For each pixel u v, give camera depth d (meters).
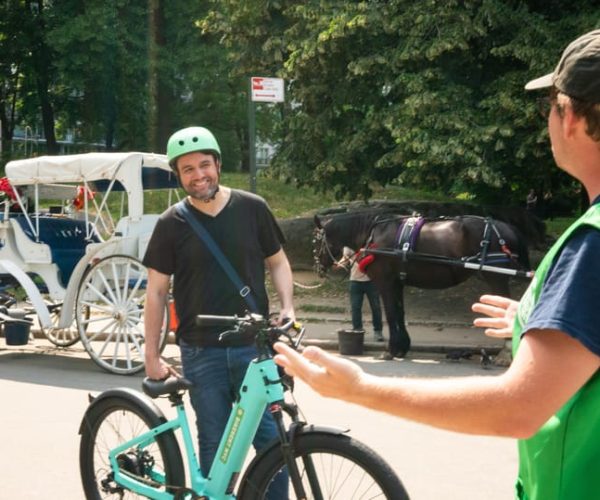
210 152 4.11
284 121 16.17
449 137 12.30
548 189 15.03
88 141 37.25
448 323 13.44
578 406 1.62
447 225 10.47
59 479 5.74
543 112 1.81
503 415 1.59
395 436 6.88
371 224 10.95
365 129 14.36
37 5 36.41
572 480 1.62
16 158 35.69
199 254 4.12
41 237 11.52
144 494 4.13
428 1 12.69
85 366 10.70
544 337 1.56
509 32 13.02
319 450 3.42
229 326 4.08
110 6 32.09
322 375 1.84
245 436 3.73
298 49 14.55
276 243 4.34
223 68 31.50
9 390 8.95
